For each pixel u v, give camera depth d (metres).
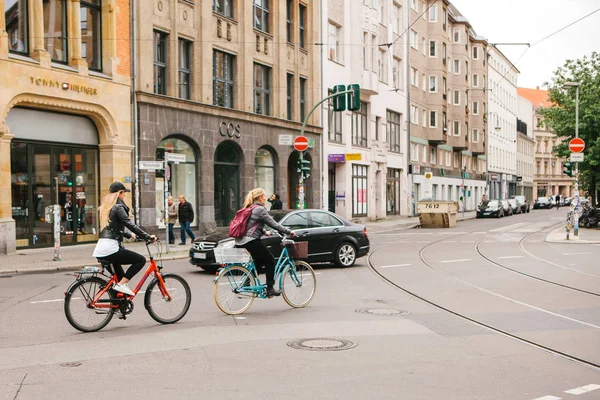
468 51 67.31
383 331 8.41
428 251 21.14
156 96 24.16
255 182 31.28
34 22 19.88
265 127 31.28
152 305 8.80
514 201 61.41
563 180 115.00
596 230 31.86
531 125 109.25
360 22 40.25
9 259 17.56
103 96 22.12
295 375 6.21
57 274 15.15
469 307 10.38
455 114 63.09
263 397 5.50
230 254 9.53
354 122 41.31
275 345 7.52
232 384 5.89
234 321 9.08
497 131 82.75
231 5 29.28
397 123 48.88
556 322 9.15
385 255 19.72
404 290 12.32
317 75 36.31
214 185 28.14
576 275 14.73
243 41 29.52
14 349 7.30
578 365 6.79
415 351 7.30
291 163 35.72
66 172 21.50
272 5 32.22
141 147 23.59
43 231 20.61
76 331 8.34
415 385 5.92
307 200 35.81
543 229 34.41
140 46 23.72
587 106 35.09
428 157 56.81
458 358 7.00
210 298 11.15
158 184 24.91
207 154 26.97
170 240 23.33
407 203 50.19
